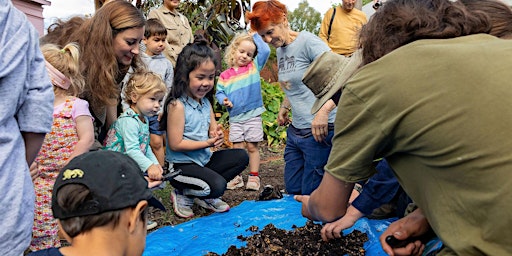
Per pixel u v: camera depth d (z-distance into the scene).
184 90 3.38
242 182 4.29
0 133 1.52
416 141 1.39
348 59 2.69
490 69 1.31
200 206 3.54
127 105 3.26
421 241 1.83
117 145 3.08
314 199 1.85
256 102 4.29
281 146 6.36
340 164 1.64
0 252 1.53
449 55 1.36
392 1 1.62
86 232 1.26
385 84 1.42
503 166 1.25
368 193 2.37
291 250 2.49
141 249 1.37
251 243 2.60
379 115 1.45
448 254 1.44
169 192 4.01
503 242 1.30
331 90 2.57
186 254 2.55
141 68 3.25
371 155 1.55
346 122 1.57
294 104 3.58
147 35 4.24
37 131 1.65
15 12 1.58
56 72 2.48
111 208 1.25
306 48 3.43
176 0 5.04
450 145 1.32
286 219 3.03
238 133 4.25
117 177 1.30
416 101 1.36
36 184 2.46
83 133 2.56
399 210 2.67
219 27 6.97
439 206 1.42
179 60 3.35
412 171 1.50
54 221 2.54
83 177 1.28
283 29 3.49
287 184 3.76
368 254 2.44
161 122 3.42
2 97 1.50
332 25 5.31
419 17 1.51
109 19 2.79
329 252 2.45
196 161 3.43
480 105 1.28
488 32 1.56
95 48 2.78
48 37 3.05
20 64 1.54
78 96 2.77
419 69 1.38
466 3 1.70
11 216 1.53
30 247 2.52
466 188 1.34
